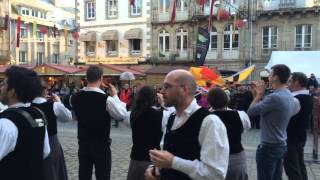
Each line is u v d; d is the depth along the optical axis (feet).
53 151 18.47
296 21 90.84
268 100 16.58
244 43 95.40
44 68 77.92
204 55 67.56
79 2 115.14
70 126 51.65
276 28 93.09
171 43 103.50
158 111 15.99
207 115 9.39
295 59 63.82
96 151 17.93
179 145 9.47
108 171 18.35
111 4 111.45
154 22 105.09
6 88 10.31
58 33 142.10
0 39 124.57
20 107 10.25
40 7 157.79
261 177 17.24
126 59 109.19
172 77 9.70
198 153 9.34
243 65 95.61
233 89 55.98
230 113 15.56
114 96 18.43
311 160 31.14
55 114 18.60
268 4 93.97
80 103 18.06
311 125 46.55
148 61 106.11
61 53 158.61
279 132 16.80
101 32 112.78
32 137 9.97
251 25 94.84
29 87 10.36
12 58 132.98
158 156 9.26
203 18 98.17
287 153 18.66
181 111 9.78
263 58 94.07
